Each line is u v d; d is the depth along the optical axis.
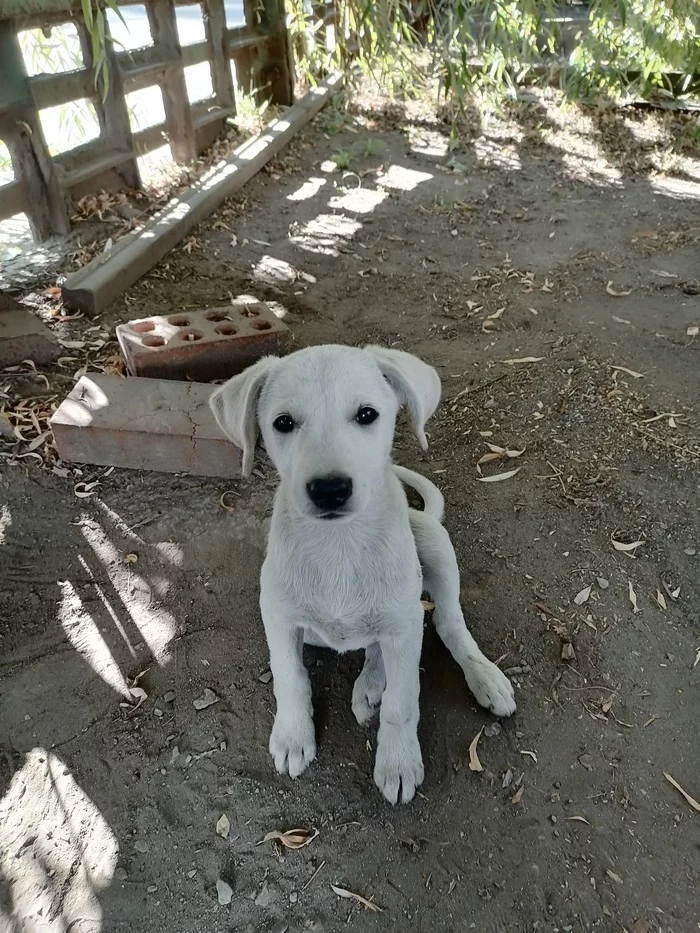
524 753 0.51
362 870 0.45
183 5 1.40
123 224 1.21
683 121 1.79
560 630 0.60
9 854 0.46
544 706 0.54
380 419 0.46
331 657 0.59
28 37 1.30
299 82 2.01
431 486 0.63
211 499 0.72
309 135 1.75
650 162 1.61
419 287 1.14
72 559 0.66
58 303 1.00
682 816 0.47
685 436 0.78
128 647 0.59
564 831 0.47
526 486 0.74
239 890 0.44
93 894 0.44
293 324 1.02
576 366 0.91
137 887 0.44
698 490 0.71
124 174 1.30
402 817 0.48
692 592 0.62
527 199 1.46
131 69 1.26
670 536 0.67
